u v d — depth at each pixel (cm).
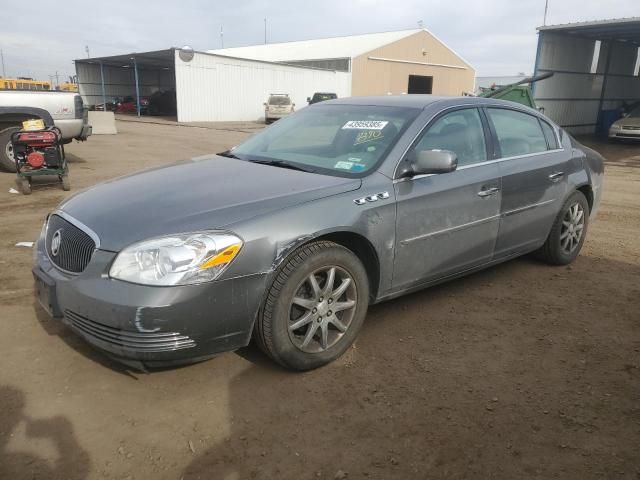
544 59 2086
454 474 236
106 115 1930
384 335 359
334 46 4431
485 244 407
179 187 324
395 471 237
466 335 363
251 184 323
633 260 536
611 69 2450
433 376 312
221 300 268
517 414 279
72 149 1393
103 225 283
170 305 255
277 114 2970
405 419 272
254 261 275
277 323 289
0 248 523
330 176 339
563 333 371
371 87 4025
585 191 519
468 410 281
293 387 297
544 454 250
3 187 838
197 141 1784
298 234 288
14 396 281
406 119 375
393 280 349
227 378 303
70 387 291
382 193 329
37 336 343
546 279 472
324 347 313
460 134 395
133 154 1341
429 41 4312
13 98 955
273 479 230
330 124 408
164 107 3809
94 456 240
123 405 277
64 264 292
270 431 260
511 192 416
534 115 473
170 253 259
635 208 820
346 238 322
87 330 273
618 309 413
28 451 242
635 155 1648
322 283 310
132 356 261
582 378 315
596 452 252
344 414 275
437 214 361
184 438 254
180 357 267
